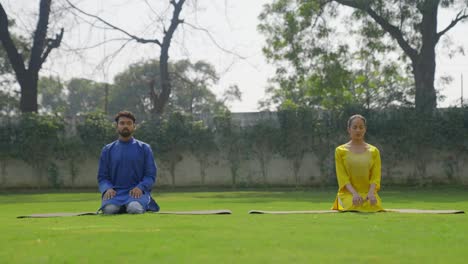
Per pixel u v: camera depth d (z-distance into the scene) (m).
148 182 8.22
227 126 21.94
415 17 23.41
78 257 3.69
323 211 7.84
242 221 6.16
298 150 21.75
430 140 21.22
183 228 5.37
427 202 12.23
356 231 5.06
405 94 23.39
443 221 6.09
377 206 7.83
